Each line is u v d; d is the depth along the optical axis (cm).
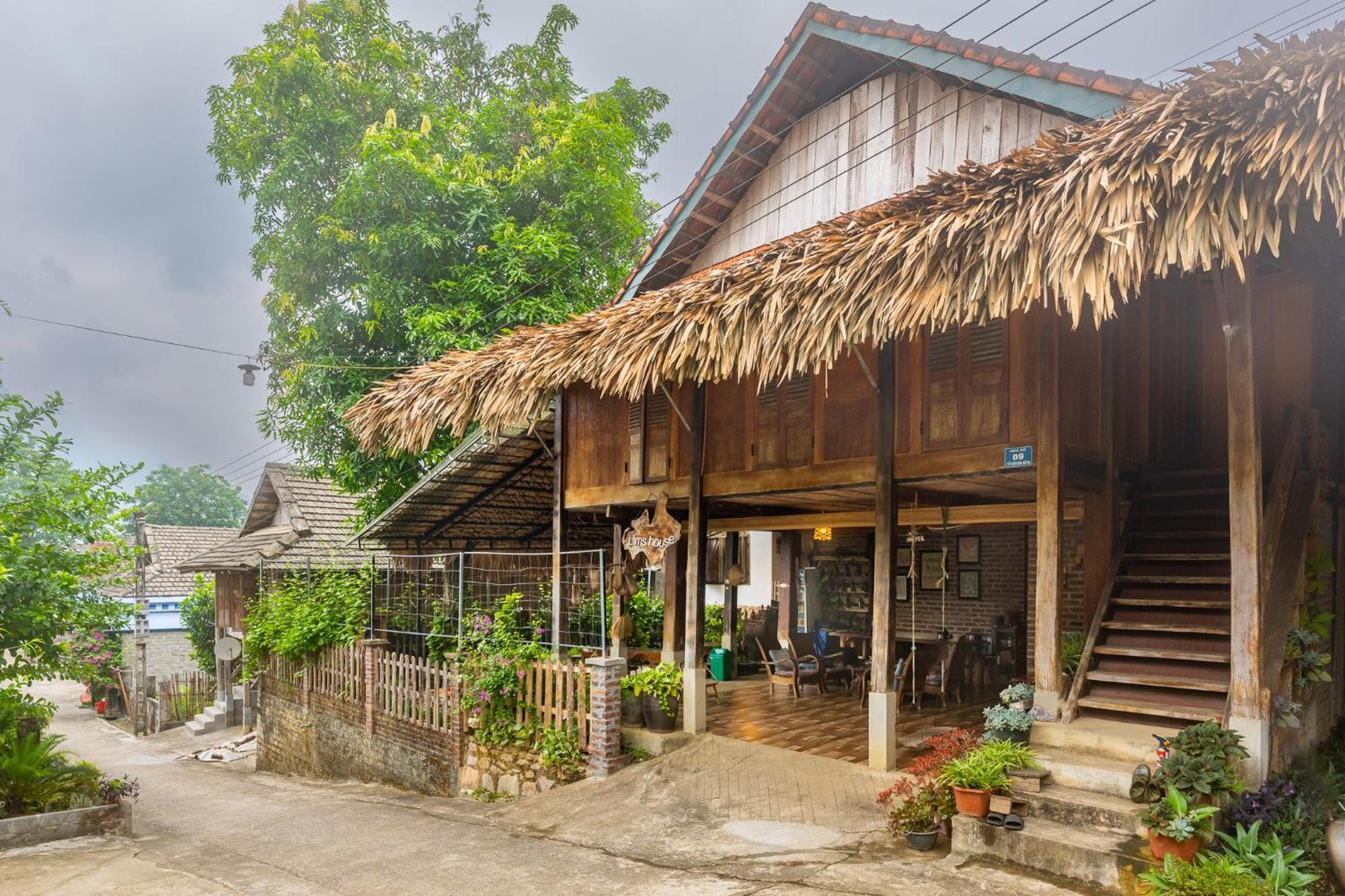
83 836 786
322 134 1474
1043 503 671
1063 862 518
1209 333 895
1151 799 518
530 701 940
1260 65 446
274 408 1555
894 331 587
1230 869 450
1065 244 476
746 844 630
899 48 893
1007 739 620
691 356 754
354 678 1234
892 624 771
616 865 613
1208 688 602
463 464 1226
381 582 1313
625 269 1692
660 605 1552
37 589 862
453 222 1477
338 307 1453
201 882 629
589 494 1098
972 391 729
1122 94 732
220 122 1483
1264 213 428
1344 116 402
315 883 626
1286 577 633
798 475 859
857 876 545
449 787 1013
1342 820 494
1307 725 673
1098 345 746
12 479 941
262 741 1534
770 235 1100
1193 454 888
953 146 905
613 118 1703
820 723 991
